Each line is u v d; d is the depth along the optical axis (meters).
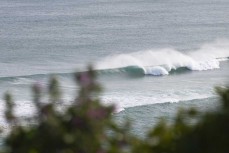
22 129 23.05
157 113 142.62
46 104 23.12
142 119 135.50
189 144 22.17
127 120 24.92
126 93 167.75
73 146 22.11
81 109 22.77
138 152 23.19
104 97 160.62
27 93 167.50
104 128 22.75
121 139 23.25
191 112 23.73
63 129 22.31
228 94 23.42
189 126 23.09
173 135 23.11
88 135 22.39
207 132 22.22
